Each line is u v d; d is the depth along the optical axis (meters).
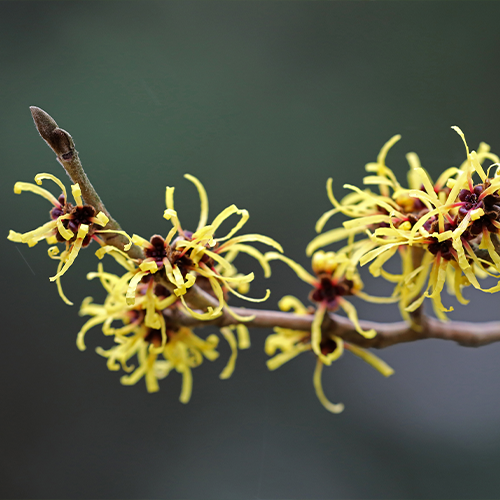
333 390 0.66
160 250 0.52
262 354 0.67
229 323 0.54
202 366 0.67
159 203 0.70
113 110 0.71
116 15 0.75
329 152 0.74
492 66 0.75
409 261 0.54
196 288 0.53
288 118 0.75
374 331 0.54
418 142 0.73
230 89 0.76
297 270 0.54
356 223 0.53
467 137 0.72
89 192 0.52
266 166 0.74
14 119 0.69
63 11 0.74
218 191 0.72
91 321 0.55
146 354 0.56
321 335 0.55
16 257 0.67
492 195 0.52
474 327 0.55
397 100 0.75
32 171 0.68
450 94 0.74
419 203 0.54
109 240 0.52
